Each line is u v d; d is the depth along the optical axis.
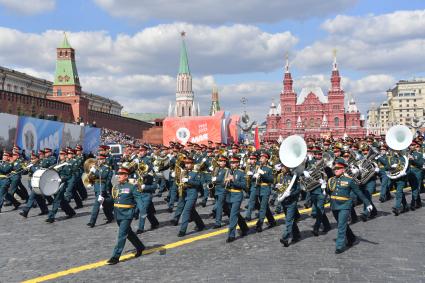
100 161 15.82
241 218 13.45
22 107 72.19
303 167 12.18
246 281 9.02
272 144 25.84
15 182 19.56
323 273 9.41
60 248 12.39
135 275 9.72
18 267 10.60
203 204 19.39
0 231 14.89
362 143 23.44
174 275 9.60
